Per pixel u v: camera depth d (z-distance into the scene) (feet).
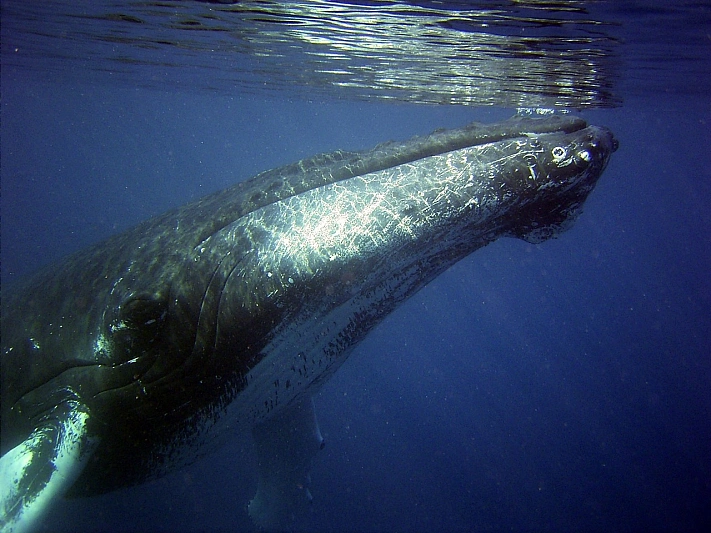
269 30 39.58
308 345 14.51
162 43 49.16
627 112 97.50
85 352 13.12
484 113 93.81
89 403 12.92
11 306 15.37
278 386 15.03
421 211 13.56
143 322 12.36
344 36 38.83
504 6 28.14
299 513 25.21
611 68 45.52
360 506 75.20
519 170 13.83
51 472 11.85
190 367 13.10
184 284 13.16
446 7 28.86
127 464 14.28
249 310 13.14
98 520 47.37
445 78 52.29
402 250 13.69
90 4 36.32
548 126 15.15
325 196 14.11
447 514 80.07
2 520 10.84
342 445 88.58
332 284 13.43
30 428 13.19
